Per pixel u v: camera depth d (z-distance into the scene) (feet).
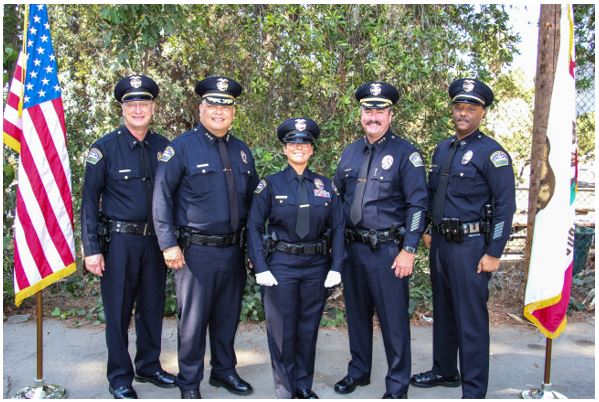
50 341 14.19
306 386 10.84
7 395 11.12
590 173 22.43
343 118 15.99
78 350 13.60
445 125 16.20
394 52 15.44
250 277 15.84
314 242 10.41
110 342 10.84
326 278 10.47
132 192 10.77
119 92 10.90
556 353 13.60
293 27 15.79
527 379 12.08
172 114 18.17
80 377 12.01
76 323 15.58
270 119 17.02
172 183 10.29
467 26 16.53
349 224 10.96
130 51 15.65
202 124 10.75
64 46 17.78
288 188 10.39
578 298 17.49
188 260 10.39
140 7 14.99
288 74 16.62
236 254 10.74
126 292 10.87
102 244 10.68
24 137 10.70
